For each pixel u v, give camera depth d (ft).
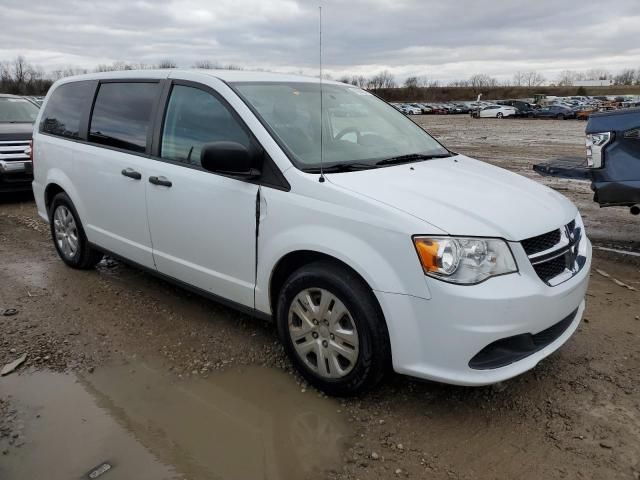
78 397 10.60
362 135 13.05
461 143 66.69
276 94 12.62
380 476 8.52
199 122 12.49
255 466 8.77
